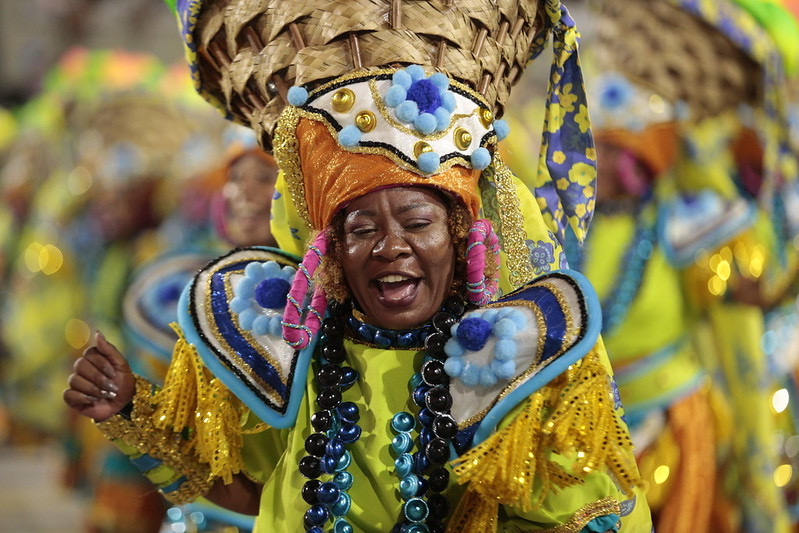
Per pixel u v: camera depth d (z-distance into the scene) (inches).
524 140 258.4
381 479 105.1
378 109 100.1
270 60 104.9
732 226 201.2
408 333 107.2
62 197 325.7
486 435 100.6
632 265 199.9
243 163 165.8
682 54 196.7
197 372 111.8
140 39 584.1
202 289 114.6
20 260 362.3
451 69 102.7
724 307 200.7
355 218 101.3
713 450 199.8
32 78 588.4
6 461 375.2
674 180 204.7
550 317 101.7
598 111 201.6
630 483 97.5
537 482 102.2
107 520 207.8
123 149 298.7
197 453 115.6
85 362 113.1
